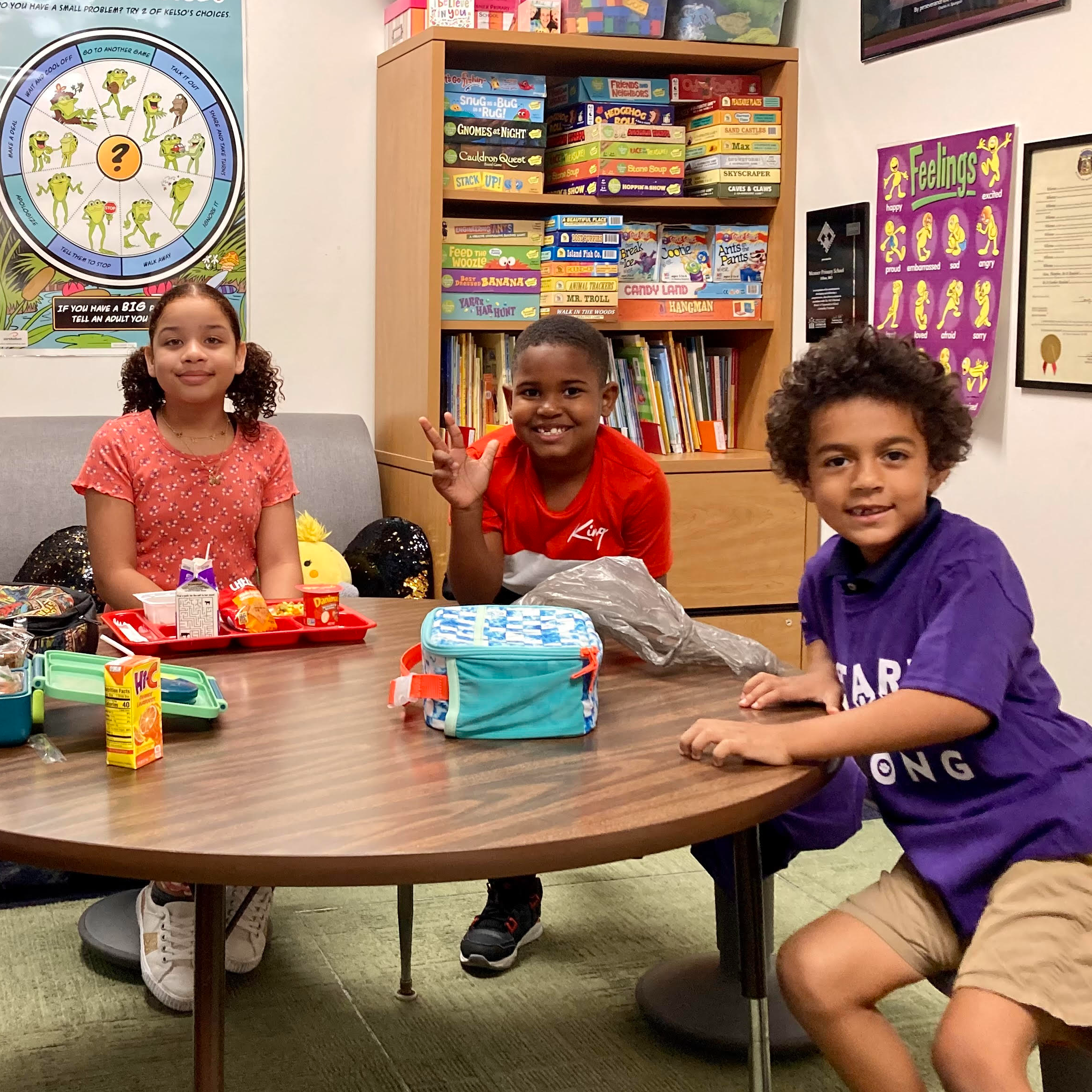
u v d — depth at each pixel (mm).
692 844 1066
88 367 3271
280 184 3389
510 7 3180
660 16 3238
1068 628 2582
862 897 1318
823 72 3273
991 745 1257
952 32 2809
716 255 3420
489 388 3260
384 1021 1807
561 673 1265
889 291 3045
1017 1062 1112
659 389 3367
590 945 2055
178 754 1206
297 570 2125
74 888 2234
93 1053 1710
